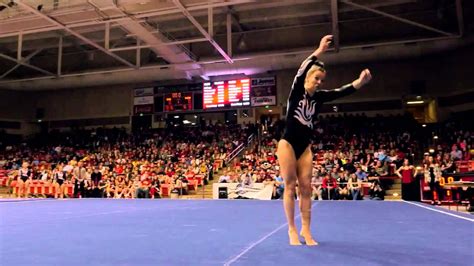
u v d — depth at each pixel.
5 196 20.47
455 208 11.76
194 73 25.56
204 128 27.52
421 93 23.98
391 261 2.75
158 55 21.67
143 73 26.25
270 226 4.99
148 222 5.58
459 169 13.37
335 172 15.96
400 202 10.91
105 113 30.36
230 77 26.73
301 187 3.62
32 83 28.84
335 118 24.34
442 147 18.55
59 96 31.64
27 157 26.52
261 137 24.50
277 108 27.52
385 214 6.75
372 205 9.45
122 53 26.14
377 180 14.74
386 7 20.47
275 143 22.59
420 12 20.66
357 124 23.47
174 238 3.93
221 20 22.02
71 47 26.22
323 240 3.77
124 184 18.50
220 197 16.67
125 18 16.86
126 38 24.19
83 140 28.84
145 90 29.06
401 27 21.53
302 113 3.61
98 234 4.28
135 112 29.17
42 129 31.69
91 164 23.00
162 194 18.23
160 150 24.89
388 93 24.72
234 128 26.69
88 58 27.12
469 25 19.83
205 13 20.81
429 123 22.94
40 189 19.58
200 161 21.78
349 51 22.39
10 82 27.05
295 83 3.67
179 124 29.05
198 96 27.34
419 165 18.80
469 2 18.77
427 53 21.92
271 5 20.31
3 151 28.17
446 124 21.62
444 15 20.11
